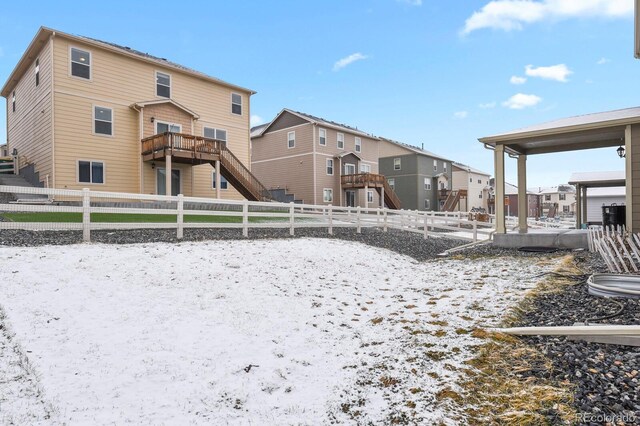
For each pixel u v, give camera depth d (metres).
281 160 28.80
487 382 3.10
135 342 3.98
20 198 15.17
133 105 16.72
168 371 3.48
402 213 16.03
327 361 3.76
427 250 12.20
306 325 4.77
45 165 15.48
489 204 48.56
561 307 4.90
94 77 15.84
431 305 5.40
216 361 3.72
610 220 12.23
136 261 6.66
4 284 4.92
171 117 18.03
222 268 7.02
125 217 12.75
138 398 3.04
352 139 30.06
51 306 4.53
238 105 21.28
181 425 2.72
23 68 17.89
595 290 5.38
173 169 18.06
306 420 2.78
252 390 3.22
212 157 17.19
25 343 3.69
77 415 2.77
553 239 11.34
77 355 3.60
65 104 15.05
